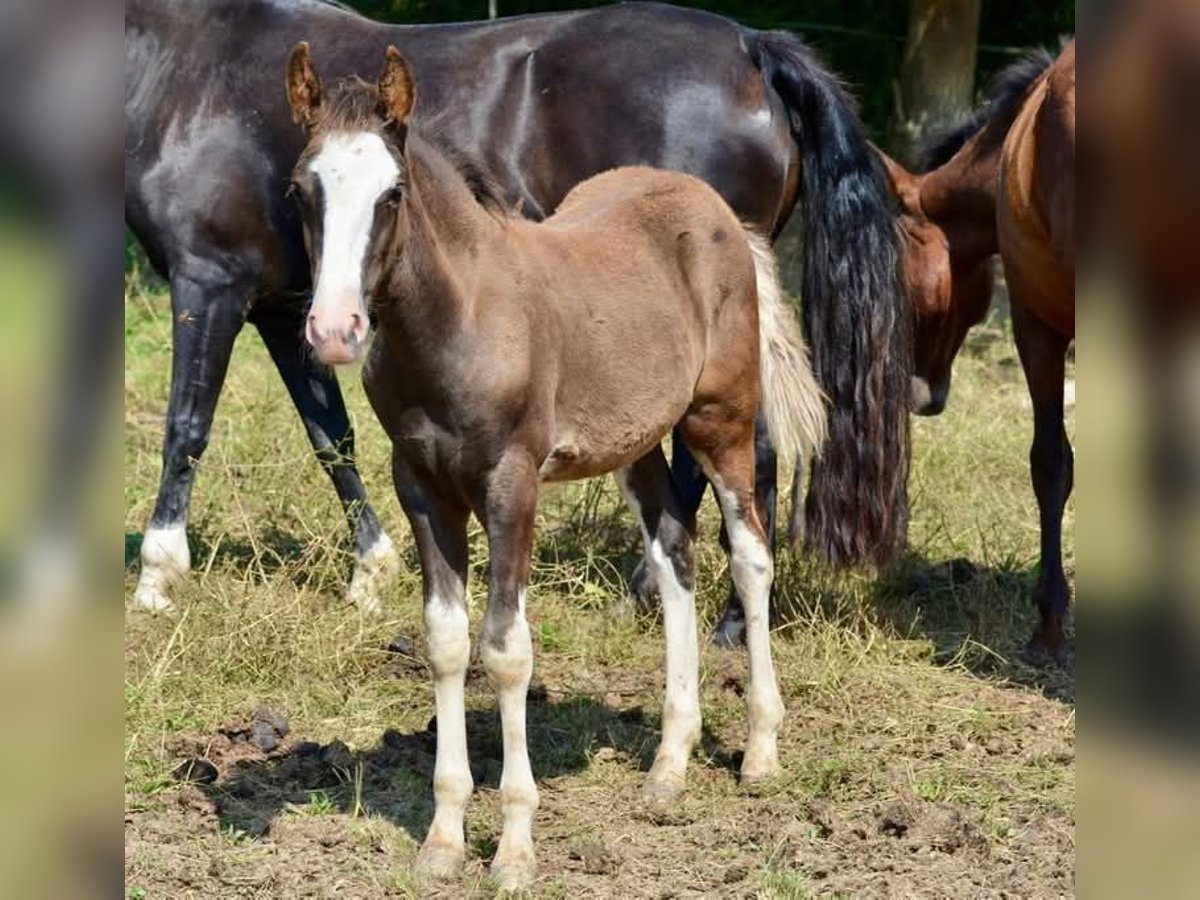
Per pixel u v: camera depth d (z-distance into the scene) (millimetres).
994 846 5258
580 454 5281
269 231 7508
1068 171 6508
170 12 7539
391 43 7477
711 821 5465
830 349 6871
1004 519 8852
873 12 15984
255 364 11430
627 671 6930
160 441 9914
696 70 7180
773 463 7207
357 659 6789
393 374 4805
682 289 5723
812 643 7039
